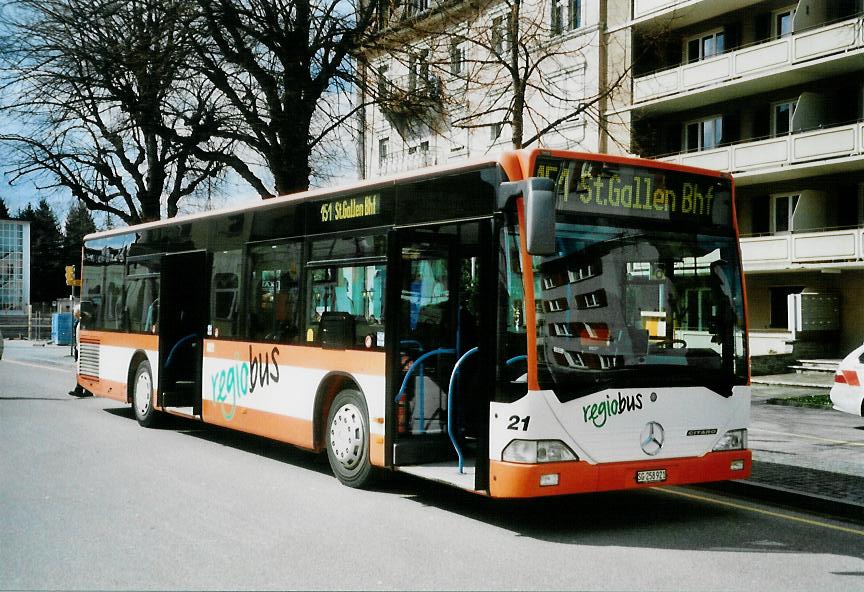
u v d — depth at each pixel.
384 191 8.38
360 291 8.59
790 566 6.09
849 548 6.64
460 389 8.20
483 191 7.12
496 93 18.77
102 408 15.90
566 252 6.86
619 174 7.15
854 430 13.37
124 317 14.30
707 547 6.60
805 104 26.91
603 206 7.06
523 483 6.53
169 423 13.71
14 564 5.87
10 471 9.29
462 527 7.13
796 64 26.59
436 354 8.23
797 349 25.52
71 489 8.38
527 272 6.69
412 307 8.16
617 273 7.05
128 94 18.70
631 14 30.50
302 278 9.66
